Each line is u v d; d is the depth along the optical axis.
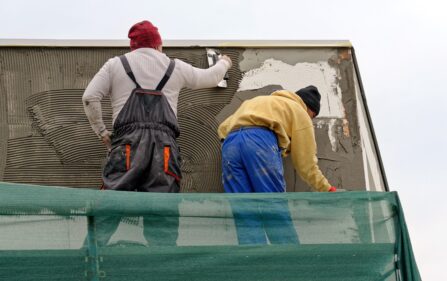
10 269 5.55
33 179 7.54
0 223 5.60
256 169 6.81
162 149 6.46
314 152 7.01
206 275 5.81
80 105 7.75
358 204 6.18
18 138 7.62
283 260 5.95
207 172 7.70
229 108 7.87
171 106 6.68
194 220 5.91
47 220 5.68
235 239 5.92
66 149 7.63
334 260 6.02
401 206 6.23
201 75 6.91
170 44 7.95
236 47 8.01
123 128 6.53
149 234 5.81
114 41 7.91
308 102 7.34
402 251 6.14
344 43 8.12
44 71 7.78
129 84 6.63
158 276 5.75
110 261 5.71
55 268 5.62
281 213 6.05
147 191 6.39
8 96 7.69
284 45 8.05
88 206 5.77
